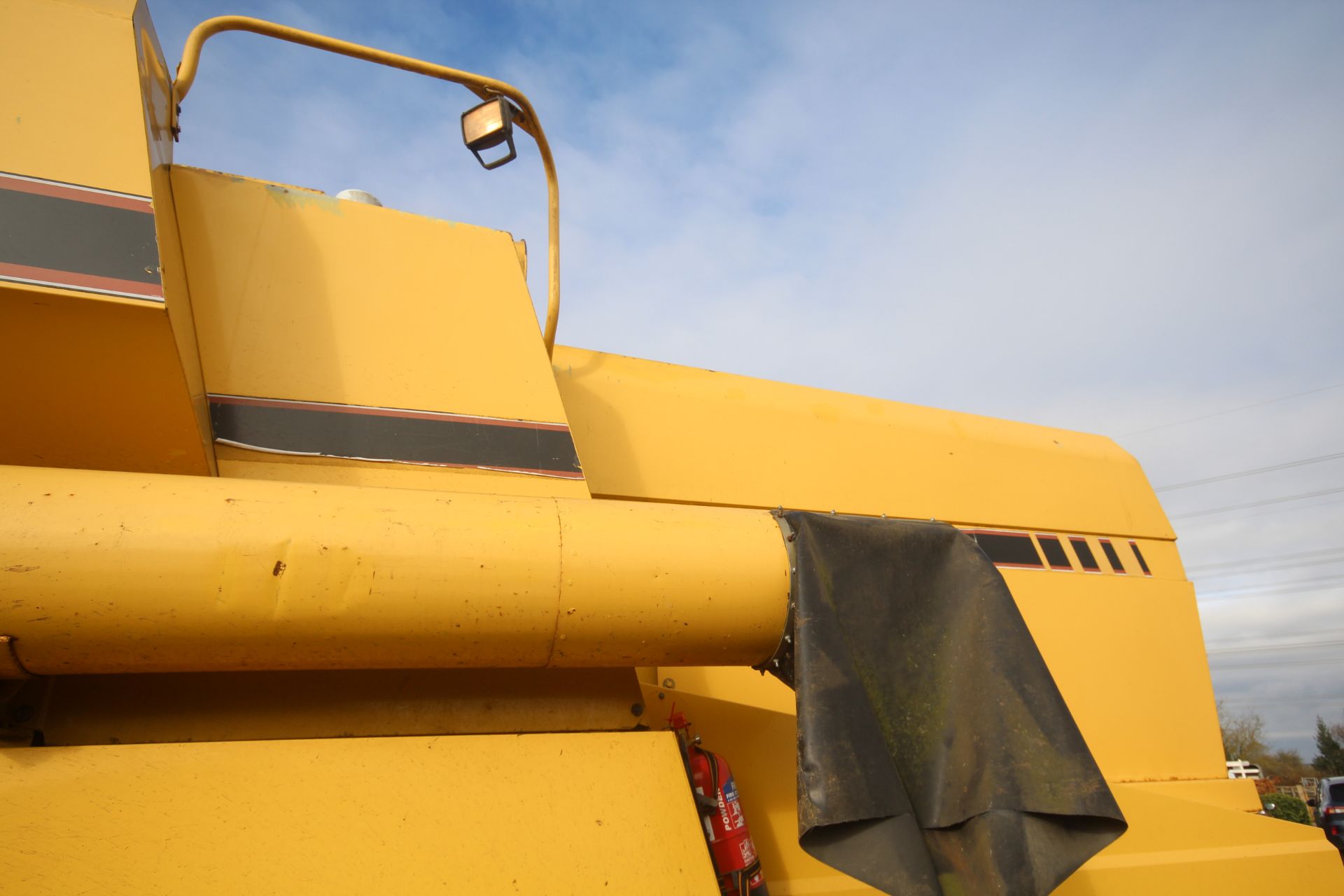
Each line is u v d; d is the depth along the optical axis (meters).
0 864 1.62
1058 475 4.98
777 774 3.12
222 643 1.88
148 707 2.01
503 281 3.18
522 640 2.12
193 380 2.28
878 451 4.38
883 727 2.25
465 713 2.25
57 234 1.94
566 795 2.11
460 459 2.73
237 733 2.04
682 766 2.29
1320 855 4.22
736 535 2.35
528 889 1.94
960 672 2.35
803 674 2.18
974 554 2.49
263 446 2.47
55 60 2.13
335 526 1.97
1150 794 4.01
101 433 2.17
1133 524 5.13
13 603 1.71
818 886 3.00
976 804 2.16
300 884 1.78
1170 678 4.74
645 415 3.79
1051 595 4.57
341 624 1.94
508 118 3.17
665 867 2.11
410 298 2.95
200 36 2.80
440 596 2.00
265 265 2.74
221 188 2.81
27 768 1.72
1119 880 3.69
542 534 2.14
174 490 1.90
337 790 1.91
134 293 1.94
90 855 1.67
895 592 2.41
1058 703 2.22
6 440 2.12
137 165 2.10
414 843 1.90
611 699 2.44
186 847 1.74
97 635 1.78
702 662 2.39
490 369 2.95
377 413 2.67
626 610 2.17
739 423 4.02
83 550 1.75
